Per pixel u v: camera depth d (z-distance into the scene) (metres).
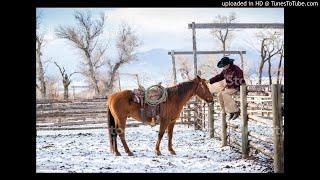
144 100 8.27
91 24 32.31
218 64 8.59
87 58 32.31
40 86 29.81
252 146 7.73
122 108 8.27
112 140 8.52
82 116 17.09
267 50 33.28
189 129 14.36
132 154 8.45
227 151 8.80
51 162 7.69
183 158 8.02
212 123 11.45
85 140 11.87
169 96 8.36
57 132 14.66
